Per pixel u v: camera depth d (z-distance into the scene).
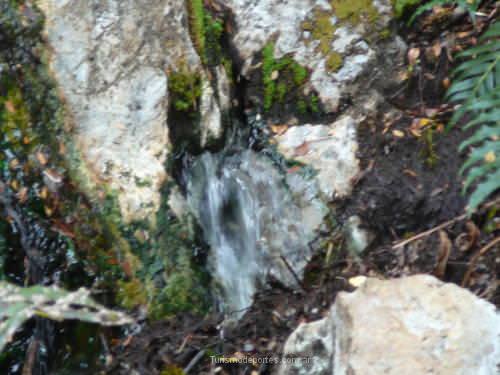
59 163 2.28
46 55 2.31
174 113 2.38
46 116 2.30
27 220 2.27
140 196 2.30
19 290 1.90
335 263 2.36
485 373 1.95
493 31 2.37
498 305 2.24
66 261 2.26
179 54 2.39
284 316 2.29
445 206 2.38
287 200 2.42
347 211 2.40
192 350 2.22
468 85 2.34
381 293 2.03
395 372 1.94
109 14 2.34
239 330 2.26
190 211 2.34
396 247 2.35
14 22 2.30
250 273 2.40
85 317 1.91
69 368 2.22
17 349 2.23
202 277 2.32
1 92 2.29
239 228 2.42
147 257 2.28
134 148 2.32
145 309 2.26
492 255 2.30
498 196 2.36
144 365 2.20
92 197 2.28
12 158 2.28
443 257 2.30
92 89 2.32
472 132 2.43
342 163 2.44
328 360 2.06
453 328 1.98
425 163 2.43
